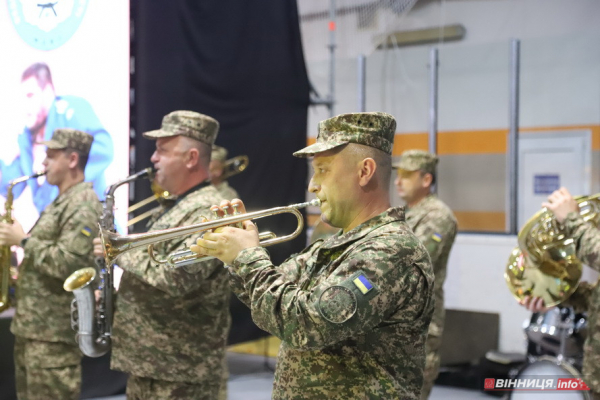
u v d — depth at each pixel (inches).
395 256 69.7
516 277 130.3
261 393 206.4
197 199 114.3
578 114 240.2
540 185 246.8
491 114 254.8
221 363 114.0
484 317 220.5
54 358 135.5
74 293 123.9
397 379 71.6
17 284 138.0
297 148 243.3
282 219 239.5
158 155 119.5
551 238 125.0
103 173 178.4
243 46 220.4
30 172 187.6
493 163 254.8
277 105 235.0
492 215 255.1
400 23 271.6
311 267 77.3
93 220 136.9
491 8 255.4
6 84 193.9
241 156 220.4
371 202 75.8
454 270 232.8
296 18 240.5
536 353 171.5
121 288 112.2
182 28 198.8
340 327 66.5
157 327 108.5
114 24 182.7
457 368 214.8
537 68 247.4
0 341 172.7
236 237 74.0
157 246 108.5
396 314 70.9
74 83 185.3
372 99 275.6
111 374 197.6
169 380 108.4
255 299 71.2
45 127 187.2
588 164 238.4
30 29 190.5
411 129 270.4
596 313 115.3
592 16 238.2
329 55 275.7
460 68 261.0
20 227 139.5
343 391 71.2
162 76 191.9
